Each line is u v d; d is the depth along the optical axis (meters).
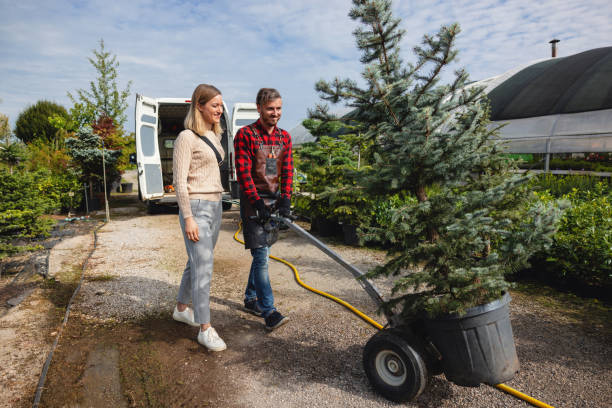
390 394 1.94
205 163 2.52
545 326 2.83
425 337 2.02
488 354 1.76
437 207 1.95
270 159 2.76
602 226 3.46
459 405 1.94
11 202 4.61
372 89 1.98
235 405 1.98
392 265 1.96
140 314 3.14
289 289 3.72
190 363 2.39
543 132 9.89
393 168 2.01
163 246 5.57
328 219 6.11
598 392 2.02
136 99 7.68
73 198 8.97
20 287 3.92
